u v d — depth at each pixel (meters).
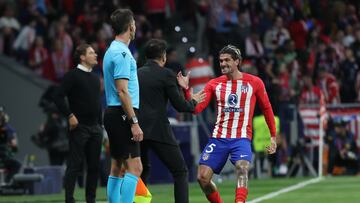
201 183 28.72
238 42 67.81
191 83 59.38
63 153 54.38
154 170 56.53
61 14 69.25
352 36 75.31
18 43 67.25
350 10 78.25
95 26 66.75
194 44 74.44
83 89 34.56
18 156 64.50
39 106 59.88
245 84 28.81
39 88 64.56
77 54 34.91
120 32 27.75
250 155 28.55
